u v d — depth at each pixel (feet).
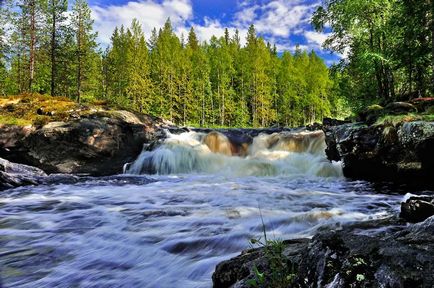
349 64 72.02
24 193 34.68
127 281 12.94
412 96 61.36
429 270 6.05
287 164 51.75
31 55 114.01
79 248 16.99
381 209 24.73
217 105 208.54
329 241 7.86
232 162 54.29
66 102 62.64
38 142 49.11
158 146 56.03
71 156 49.83
